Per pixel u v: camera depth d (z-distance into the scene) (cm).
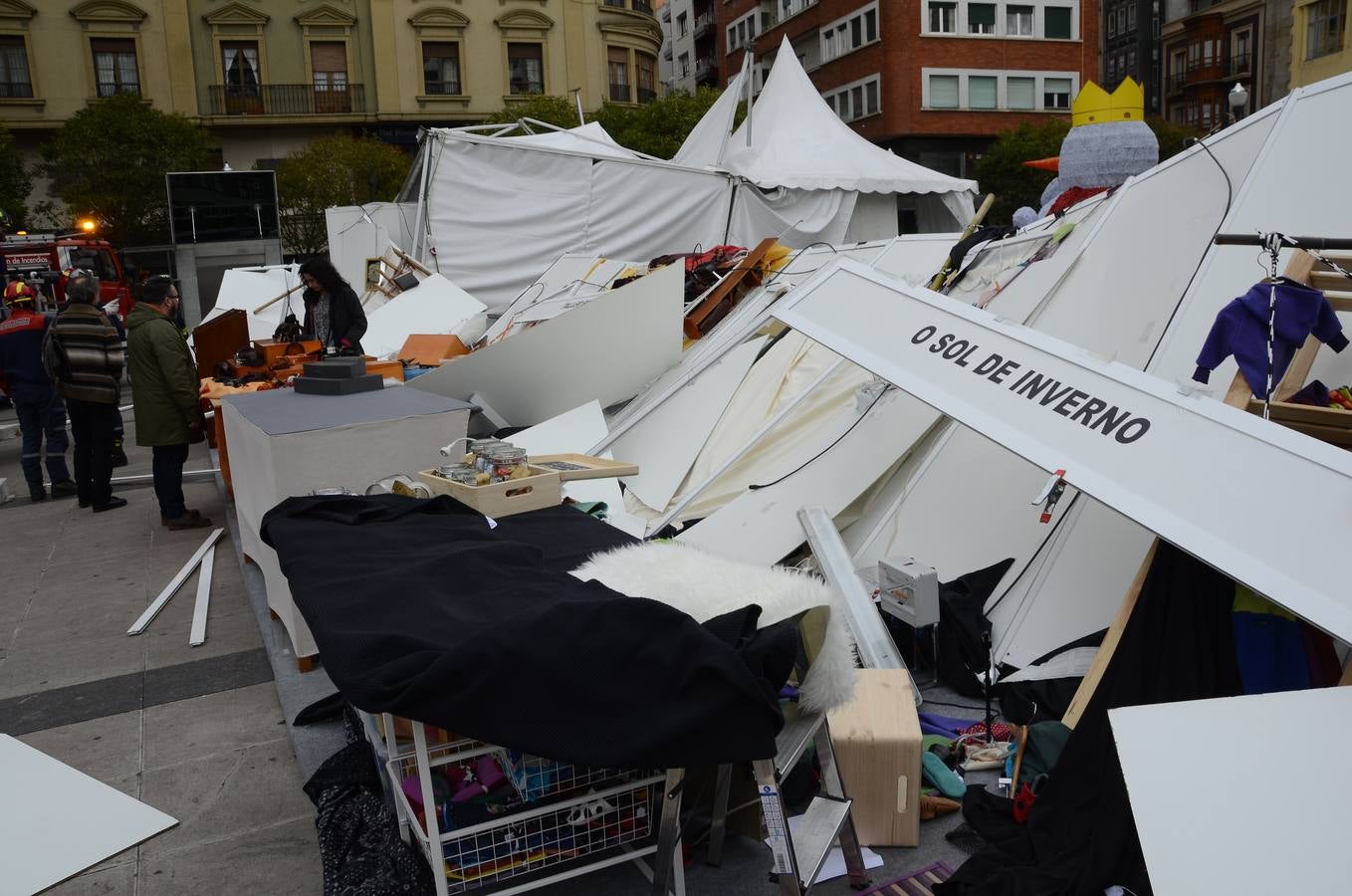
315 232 2872
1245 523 217
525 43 3725
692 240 1233
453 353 843
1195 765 177
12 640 477
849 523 427
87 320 713
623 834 242
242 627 477
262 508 427
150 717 382
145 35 3422
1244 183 385
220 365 742
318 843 288
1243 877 159
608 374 668
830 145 1366
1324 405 298
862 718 273
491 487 326
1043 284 452
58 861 236
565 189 1184
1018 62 3756
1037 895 224
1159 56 4616
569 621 194
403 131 3675
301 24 3544
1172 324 370
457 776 245
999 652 338
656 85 4169
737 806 264
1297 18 3372
